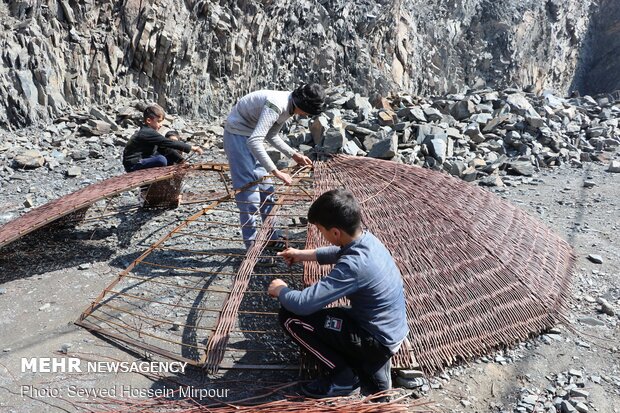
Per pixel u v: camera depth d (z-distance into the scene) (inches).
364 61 478.9
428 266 119.6
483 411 100.0
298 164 150.7
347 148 243.1
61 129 271.3
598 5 891.4
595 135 281.0
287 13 416.8
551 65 781.9
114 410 96.2
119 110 300.4
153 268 151.0
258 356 114.9
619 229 179.5
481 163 243.6
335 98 308.2
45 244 164.2
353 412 88.4
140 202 192.2
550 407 100.0
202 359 111.3
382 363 96.0
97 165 240.7
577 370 109.7
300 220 177.9
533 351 115.6
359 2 485.1
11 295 135.2
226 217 187.5
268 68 404.8
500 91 317.7
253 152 131.7
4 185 214.8
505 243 133.1
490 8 677.9
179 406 98.1
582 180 234.1
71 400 101.0
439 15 626.8
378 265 92.0
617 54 877.2
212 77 365.1
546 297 126.2
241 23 377.7
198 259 157.2
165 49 324.8
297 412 88.5
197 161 250.5
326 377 99.4
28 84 272.7
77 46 298.7
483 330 115.0
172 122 306.2
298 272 148.7
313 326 95.0
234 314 110.2
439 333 111.3
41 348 115.2
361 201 132.0
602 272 148.6
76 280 143.0
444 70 631.2
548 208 200.8
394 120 274.5
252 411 89.9
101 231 174.6
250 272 118.8
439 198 137.9
